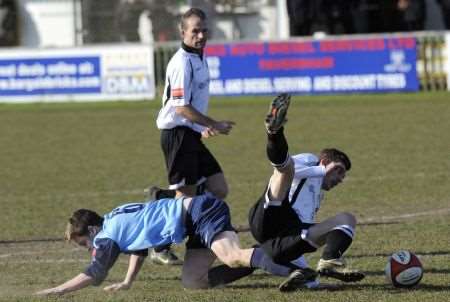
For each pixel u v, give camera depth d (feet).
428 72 191.21
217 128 70.38
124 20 230.68
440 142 134.51
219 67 191.93
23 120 176.45
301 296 57.88
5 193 107.34
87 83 196.54
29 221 90.74
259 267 58.75
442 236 77.30
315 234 58.13
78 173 120.06
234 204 96.02
